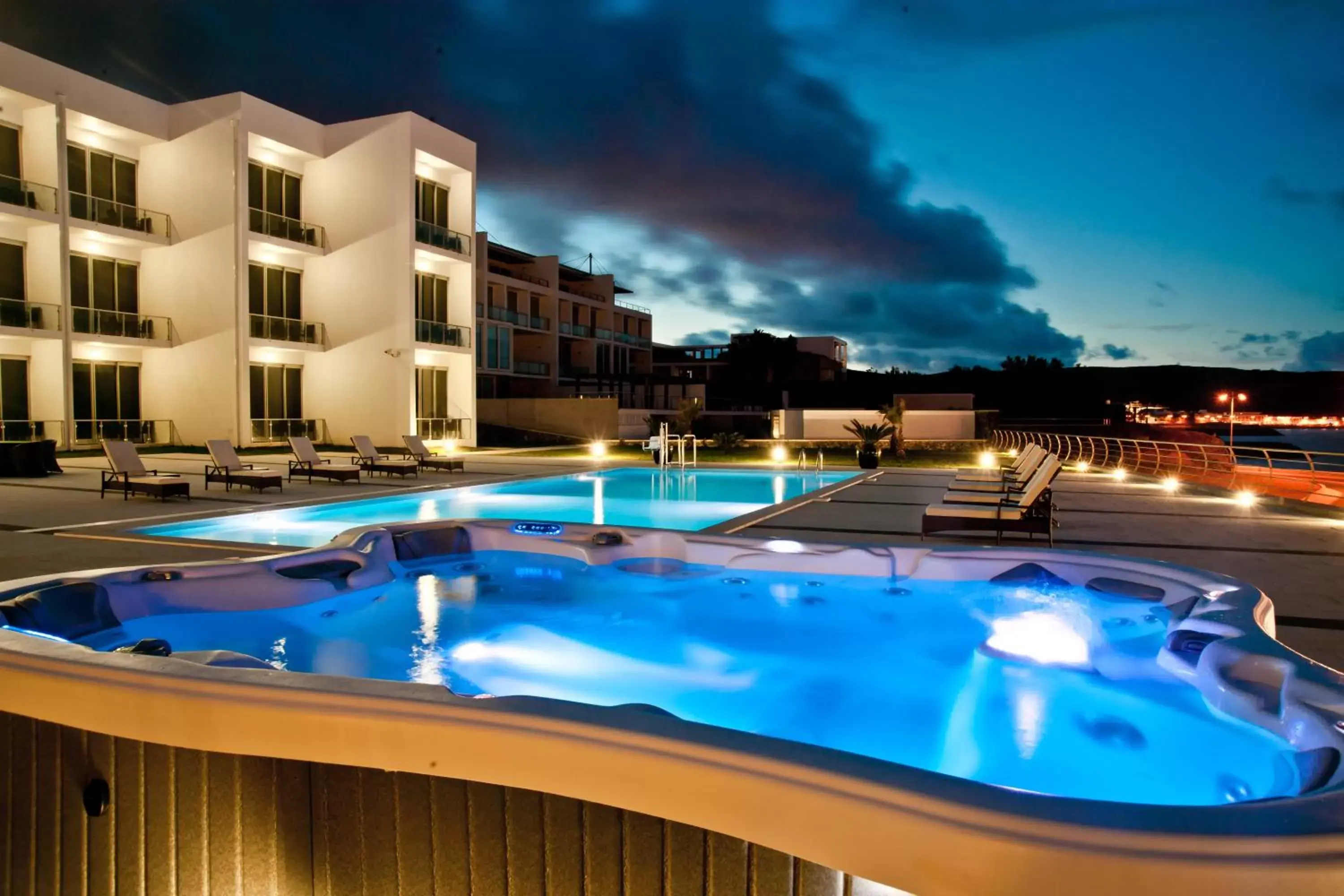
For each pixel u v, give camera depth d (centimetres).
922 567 545
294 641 468
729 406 4981
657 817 161
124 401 2294
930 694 388
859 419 3250
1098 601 481
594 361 4781
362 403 2547
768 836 153
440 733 174
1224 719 286
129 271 2312
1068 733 337
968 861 138
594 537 613
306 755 185
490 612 525
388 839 182
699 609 527
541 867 171
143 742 202
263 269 2439
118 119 2145
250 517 1001
